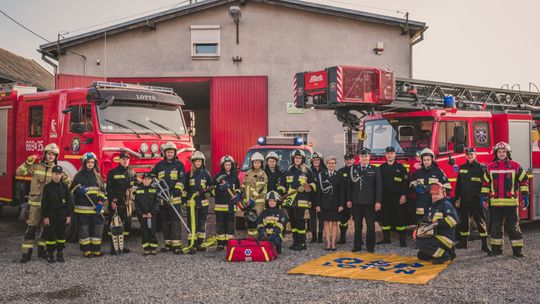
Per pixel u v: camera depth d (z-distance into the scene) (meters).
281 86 18.64
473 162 8.58
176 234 8.35
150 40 18.81
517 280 6.29
